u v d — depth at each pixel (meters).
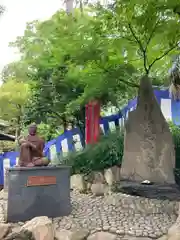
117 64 8.11
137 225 5.09
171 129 8.23
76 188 8.34
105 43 7.25
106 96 9.20
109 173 7.53
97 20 7.08
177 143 7.90
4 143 15.48
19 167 5.71
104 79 7.99
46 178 5.80
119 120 9.93
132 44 7.71
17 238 4.52
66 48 7.33
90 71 8.21
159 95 8.66
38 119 10.53
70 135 10.85
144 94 7.31
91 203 6.70
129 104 9.80
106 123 10.02
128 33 7.45
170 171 6.76
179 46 7.81
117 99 10.30
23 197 5.57
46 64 8.84
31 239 4.56
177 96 8.24
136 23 6.88
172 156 6.86
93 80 8.13
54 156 10.28
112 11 6.80
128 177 6.98
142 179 6.86
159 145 6.96
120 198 6.34
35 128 6.14
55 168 5.92
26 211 5.55
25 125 11.24
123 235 4.73
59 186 5.90
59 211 5.79
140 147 7.04
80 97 9.12
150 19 6.73
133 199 6.16
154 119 7.11
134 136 7.14
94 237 4.72
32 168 5.71
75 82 9.30
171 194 6.13
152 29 7.00
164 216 5.61
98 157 8.07
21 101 13.45
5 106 14.13
